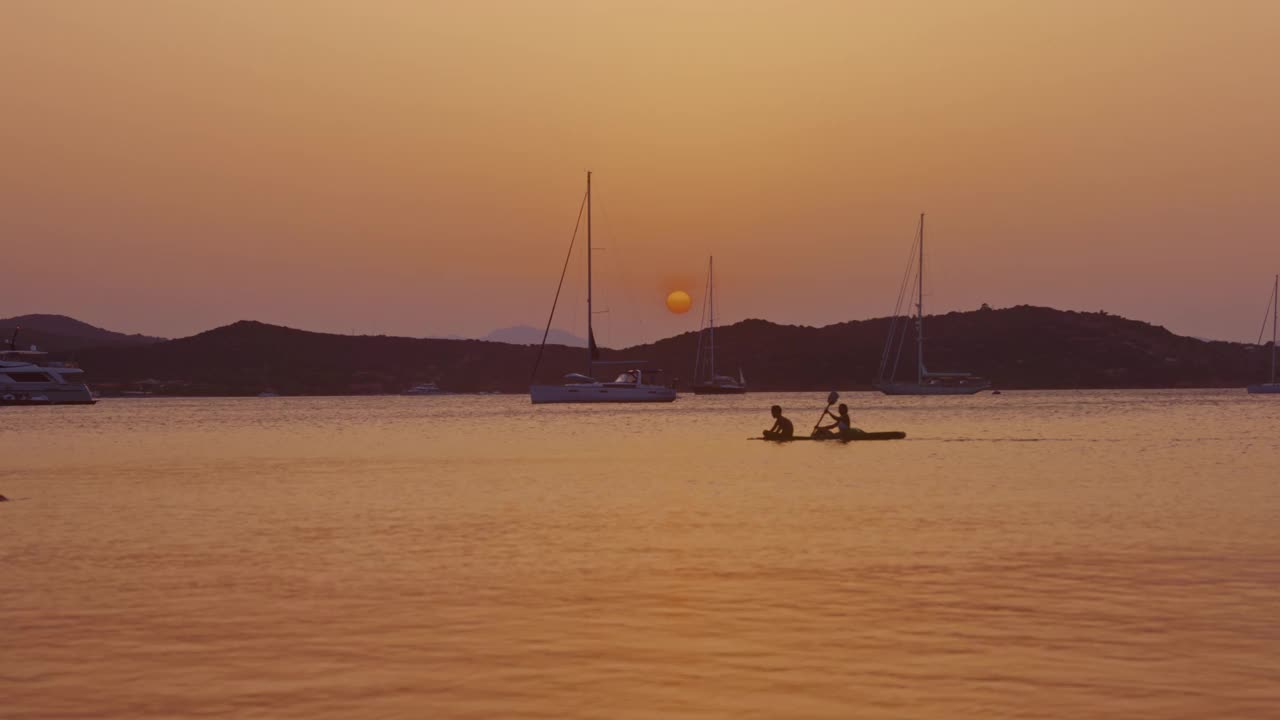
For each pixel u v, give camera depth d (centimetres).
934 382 16638
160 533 1942
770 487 2709
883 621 1194
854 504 2306
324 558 1641
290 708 909
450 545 1764
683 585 1403
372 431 6694
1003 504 2281
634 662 1039
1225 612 1220
